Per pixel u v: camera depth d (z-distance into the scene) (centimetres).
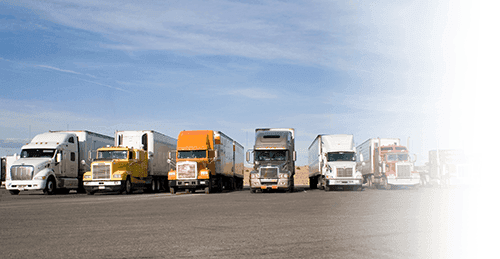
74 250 697
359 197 2203
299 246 726
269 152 3009
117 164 2956
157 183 3481
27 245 747
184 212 1370
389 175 3288
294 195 2531
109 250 695
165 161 3631
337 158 3247
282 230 922
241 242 767
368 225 1006
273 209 1473
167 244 748
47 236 849
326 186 3222
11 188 2888
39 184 2873
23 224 1055
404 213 1295
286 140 3031
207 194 2838
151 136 3322
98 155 3044
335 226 988
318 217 1191
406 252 680
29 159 2950
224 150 3409
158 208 1548
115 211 1424
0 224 1057
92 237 832
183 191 3344
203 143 3020
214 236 838
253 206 1625
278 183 2950
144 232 898
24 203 1942
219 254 659
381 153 3438
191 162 2944
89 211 1432
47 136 3117
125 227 982
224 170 3409
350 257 638
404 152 3359
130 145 3303
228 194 2806
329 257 638
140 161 3183
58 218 1196
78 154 3262
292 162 3141
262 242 766
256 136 3098
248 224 1032
